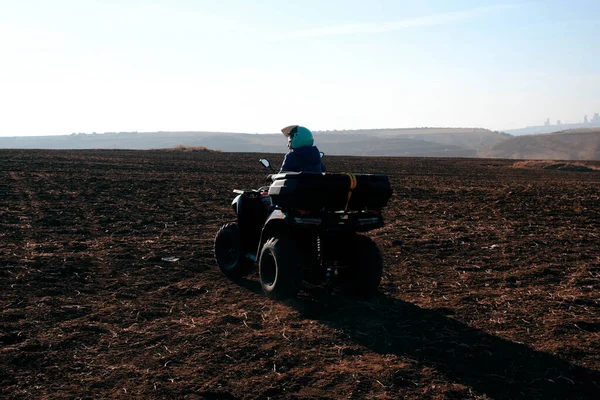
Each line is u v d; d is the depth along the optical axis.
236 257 8.08
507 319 6.23
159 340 5.44
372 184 6.76
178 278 7.89
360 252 6.98
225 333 5.66
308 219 6.59
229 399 4.24
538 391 4.50
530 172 41.19
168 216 13.77
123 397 4.23
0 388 4.33
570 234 11.91
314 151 7.52
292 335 5.64
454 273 8.44
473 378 4.72
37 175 23.53
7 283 7.23
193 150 61.31
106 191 18.61
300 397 4.29
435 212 15.68
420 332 5.80
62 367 4.76
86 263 8.48
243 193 8.19
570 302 6.88
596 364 5.00
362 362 5.00
